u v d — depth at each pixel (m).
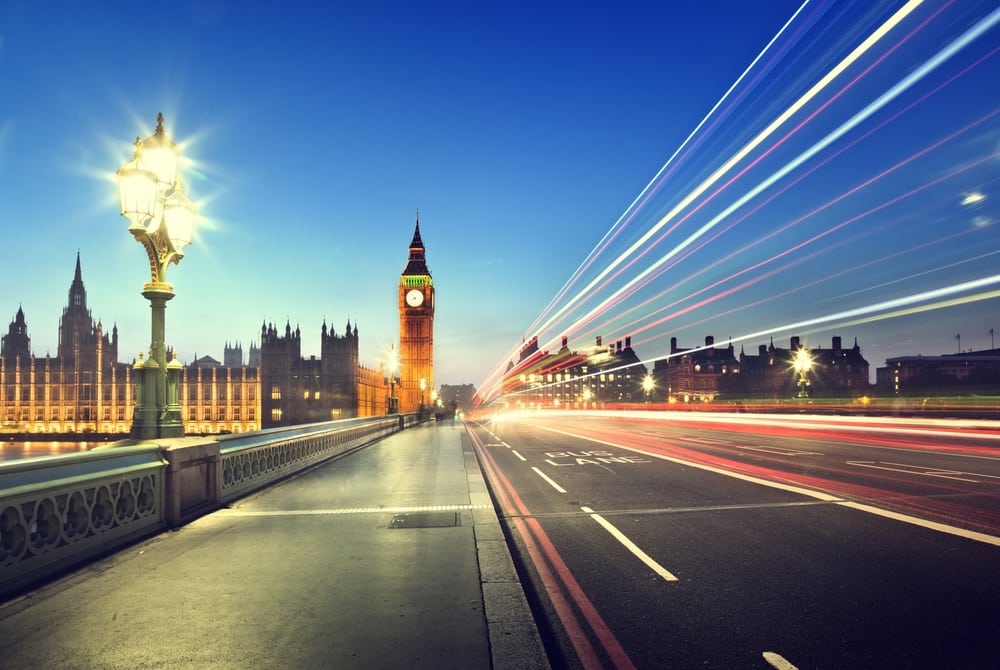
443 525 7.28
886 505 8.49
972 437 23.39
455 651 3.59
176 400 7.95
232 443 9.52
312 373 139.88
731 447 19.41
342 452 18.31
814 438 23.70
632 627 4.28
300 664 3.43
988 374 133.50
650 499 9.57
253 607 4.38
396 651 3.59
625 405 132.75
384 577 5.09
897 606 4.56
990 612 4.41
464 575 5.14
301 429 14.01
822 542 6.49
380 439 26.08
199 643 3.73
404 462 15.43
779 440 22.58
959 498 8.97
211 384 140.62
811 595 4.85
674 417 58.12
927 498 8.99
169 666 3.43
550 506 9.21
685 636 4.10
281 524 7.37
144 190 7.01
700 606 4.67
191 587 4.85
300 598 4.57
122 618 4.17
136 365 7.66
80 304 183.75
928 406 49.28
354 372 141.12
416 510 8.34
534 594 5.05
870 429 30.03
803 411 56.41
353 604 4.42
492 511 8.24
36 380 145.88
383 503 8.95
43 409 145.38
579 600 4.88
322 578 5.07
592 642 4.04
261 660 3.49
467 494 9.79
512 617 4.14
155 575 5.19
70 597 4.62
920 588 4.95
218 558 5.75
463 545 6.23
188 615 4.22
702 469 13.40
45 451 136.38
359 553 5.91
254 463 10.61
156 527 6.92
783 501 9.00
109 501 6.05
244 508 8.56
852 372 171.38
